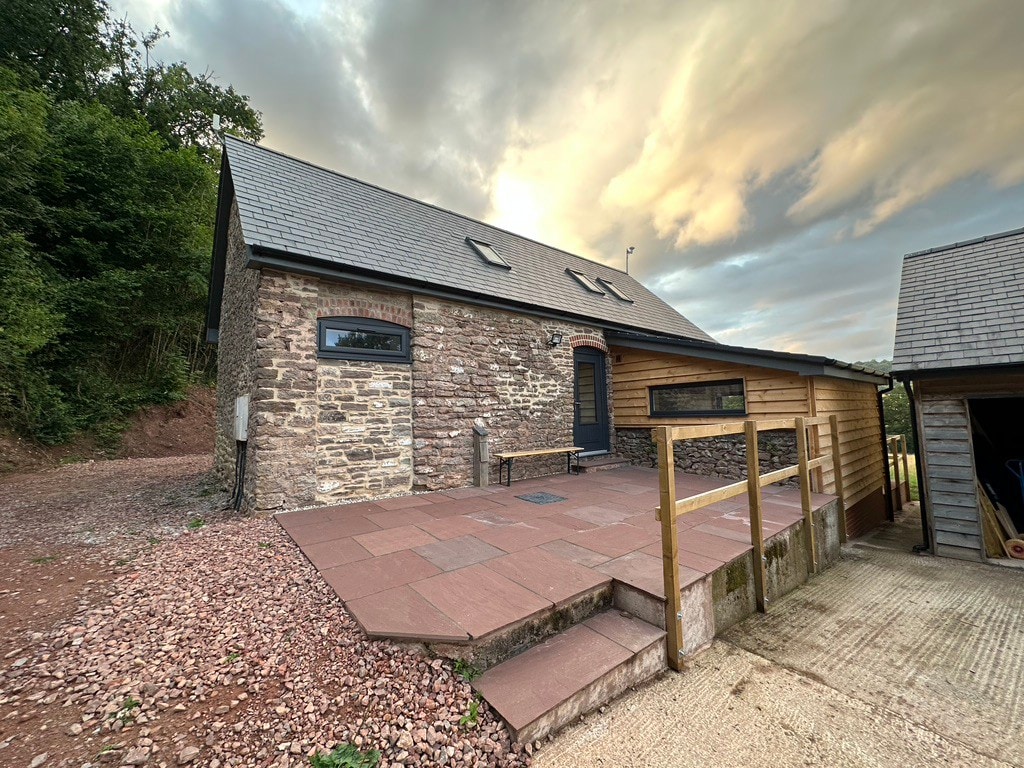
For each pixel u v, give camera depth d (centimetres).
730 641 292
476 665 207
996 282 526
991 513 511
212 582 283
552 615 244
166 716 169
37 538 405
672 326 1077
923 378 506
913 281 604
